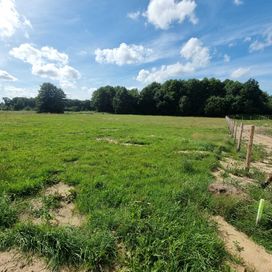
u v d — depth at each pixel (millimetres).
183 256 3635
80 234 4117
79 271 3572
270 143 18406
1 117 35031
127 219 4500
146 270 3465
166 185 6605
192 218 4766
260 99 81500
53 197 5602
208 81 87375
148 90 90312
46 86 87938
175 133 20281
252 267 3859
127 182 6738
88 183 6539
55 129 19734
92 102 101125
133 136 16891
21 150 10609
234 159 11172
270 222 4902
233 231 4797
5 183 6164
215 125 33594
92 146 12273
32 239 3961
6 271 3508
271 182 7316
